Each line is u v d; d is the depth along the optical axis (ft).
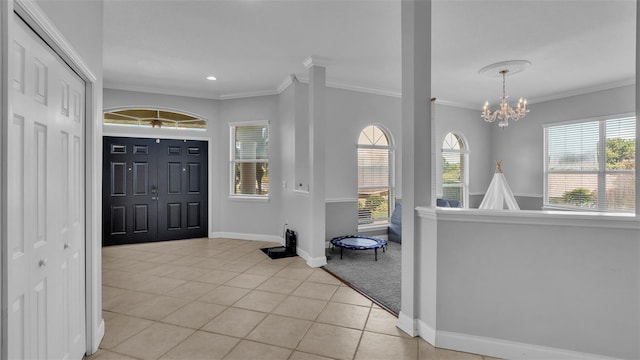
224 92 18.13
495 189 12.56
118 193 16.88
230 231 18.76
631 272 5.90
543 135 19.54
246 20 9.88
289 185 16.33
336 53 12.56
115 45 11.74
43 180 4.83
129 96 16.76
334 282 11.44
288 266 13.35
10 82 3.56
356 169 17.49
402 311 8.02
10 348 3.64
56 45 4.95
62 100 5.51
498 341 6.73
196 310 9.00
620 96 16.16
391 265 13.61
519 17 9.76
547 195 19.49
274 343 7.29
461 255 6.98
